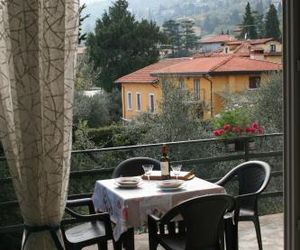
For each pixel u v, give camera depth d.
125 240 3.57
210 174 5.48
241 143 5.61
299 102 2.90
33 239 2.58
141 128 6.95
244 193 4.38
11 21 2.37
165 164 4.03
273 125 6.79
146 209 3.49
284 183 3.01
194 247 3.24
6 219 4.60
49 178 2.51
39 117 2.44
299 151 2.94
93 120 6.60
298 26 2.86
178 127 7.12
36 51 2.39
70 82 2.47
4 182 4.56
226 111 5.76
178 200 3.56
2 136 2.49
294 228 2.98
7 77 2.46
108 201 3.77
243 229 5.10
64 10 2.40
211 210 3.23
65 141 2.51
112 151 5.06
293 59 2.88
